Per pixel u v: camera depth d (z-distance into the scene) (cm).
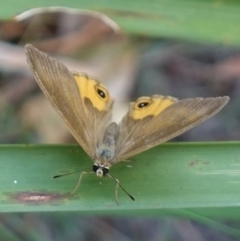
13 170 20
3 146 20
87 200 20
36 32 24
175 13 20
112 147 20
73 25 24
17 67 24
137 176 20
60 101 20
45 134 24
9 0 20
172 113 20
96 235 24
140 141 20
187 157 20
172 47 24
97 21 24
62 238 23
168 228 24
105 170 20
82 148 20
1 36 24
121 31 20
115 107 24
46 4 20
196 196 20
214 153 20
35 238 23
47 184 20
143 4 20
